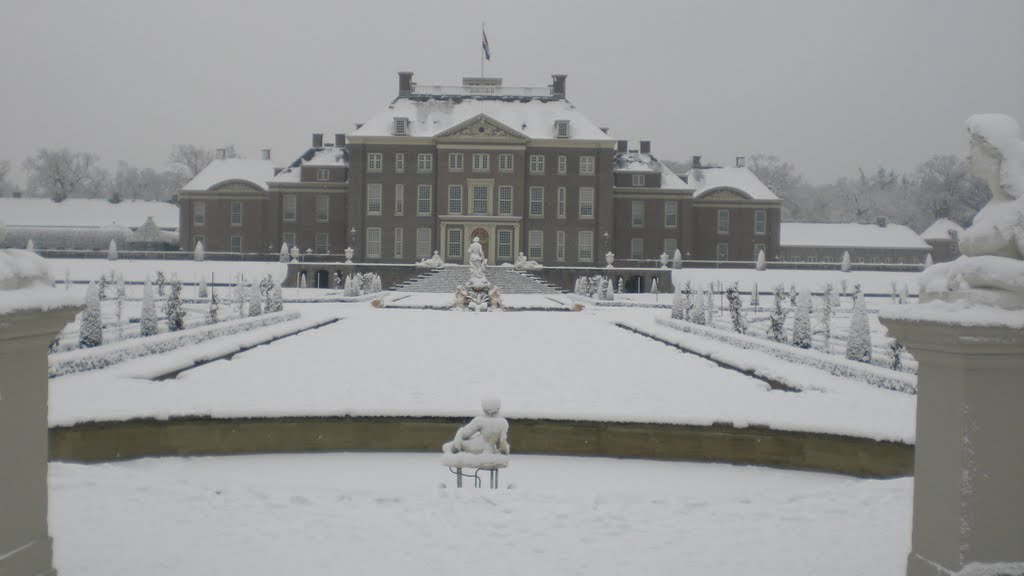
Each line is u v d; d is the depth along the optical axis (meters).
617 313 40.78
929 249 89.25
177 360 17.53
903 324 4.93
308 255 74.06
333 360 19.11
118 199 101.88
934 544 4.95
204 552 6.28
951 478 4.80
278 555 6.25
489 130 71.62
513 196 71.94
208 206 78.88
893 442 11.05
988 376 4.73
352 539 6.65
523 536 6.77
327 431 12.61
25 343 4.79
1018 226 4.77
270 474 11.27
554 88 76.81
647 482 11.09
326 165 77.38
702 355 20.95
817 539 6.69
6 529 4.73
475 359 19.69
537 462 12.16
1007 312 4.56
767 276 67.31
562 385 15.45
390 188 72.62
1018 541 4.77
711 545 6.57
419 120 74.19
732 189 77.62
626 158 78.88
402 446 12.66
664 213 76.69
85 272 63.69
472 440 8.90
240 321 26.64
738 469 11.85
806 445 11.76
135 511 7.24
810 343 23.61
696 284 65.19
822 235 90.38
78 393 13.00
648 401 13.55
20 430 4.84
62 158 121.31
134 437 11.83
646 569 6.04
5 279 4.88
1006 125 5.05
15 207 95.75
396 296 53.88
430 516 7.28
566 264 73.19
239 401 12.86
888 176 132.50
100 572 5.79
